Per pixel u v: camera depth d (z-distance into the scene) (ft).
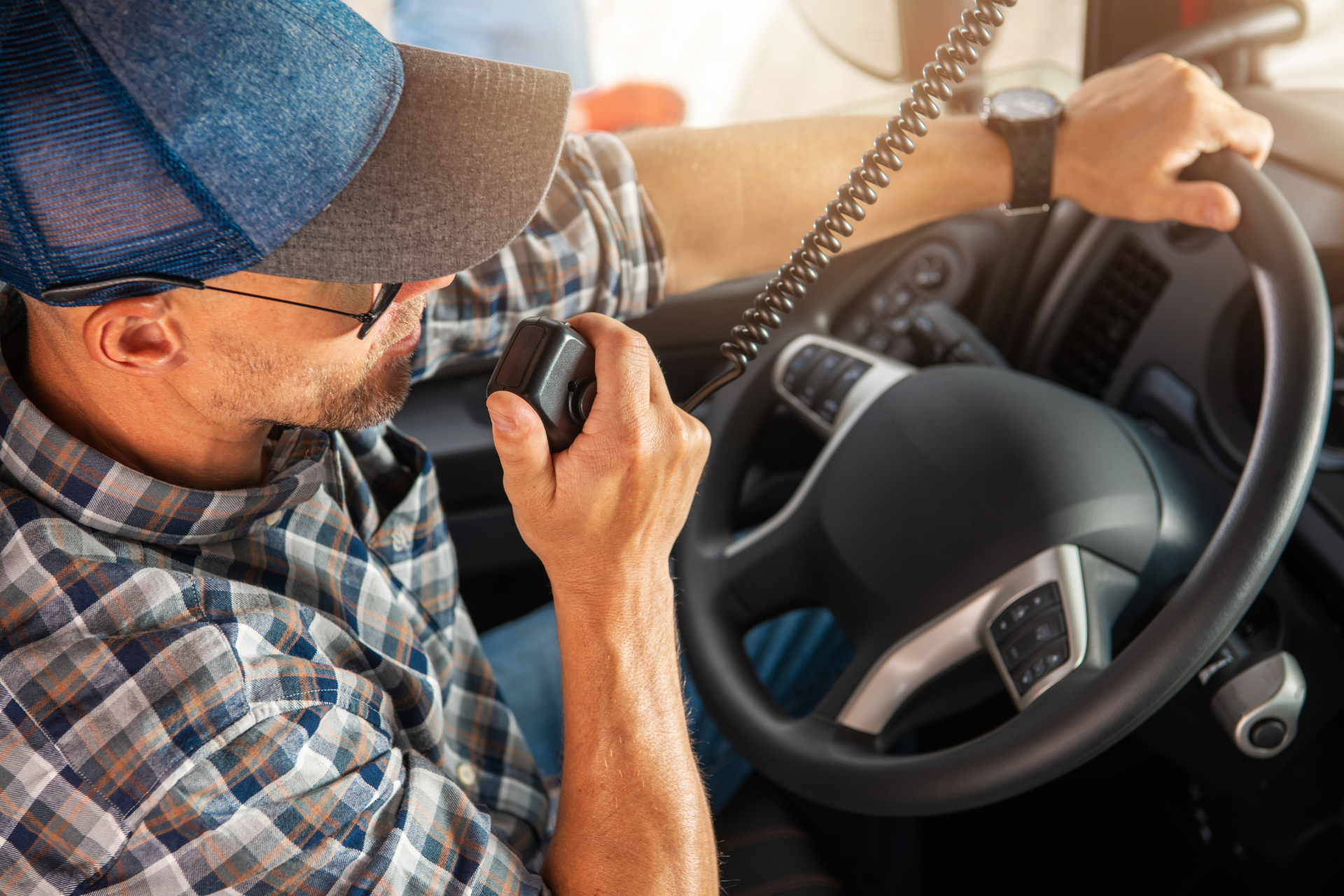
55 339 2.18
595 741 2.35
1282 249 2.92
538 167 2.21
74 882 1.98
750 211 3.64
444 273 2.15
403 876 2.18
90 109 1.82
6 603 2.09
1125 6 4.80
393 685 2.67
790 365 3.92
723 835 3.61
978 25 2.72
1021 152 3.38
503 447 2.12
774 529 3.60
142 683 2.02
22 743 1.98
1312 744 3.28
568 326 2.20
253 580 2.50
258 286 2.08
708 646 3.43
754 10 12.56
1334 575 3.31
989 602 3.05
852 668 3.27
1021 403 3.23
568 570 2.31
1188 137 3.15
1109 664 2.74
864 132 3.68
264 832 2.04
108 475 2.19
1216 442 3.86
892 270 4.76
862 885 3.75
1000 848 4.60
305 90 1.96
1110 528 2.99
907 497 3.26
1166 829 4.49
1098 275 4.27
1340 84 4.39
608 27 12.67
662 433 2.19
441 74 2.17
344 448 2.98
